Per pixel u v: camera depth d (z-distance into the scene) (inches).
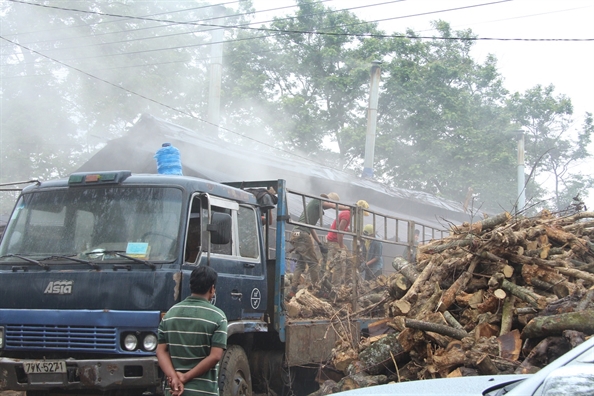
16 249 249.0
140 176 250.7
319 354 313.0
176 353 177.3
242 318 265.4
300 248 353.7
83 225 244.2
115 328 220.1
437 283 268.4
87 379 216.7
